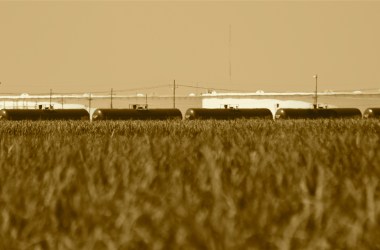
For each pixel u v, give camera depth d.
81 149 17.89
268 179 11.45
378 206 8.16
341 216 7.96
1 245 7.88
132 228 7.66
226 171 12.76
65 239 7.59
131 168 13.01
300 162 14.02
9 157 17.11
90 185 10.81
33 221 8.89
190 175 12.56
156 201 9.28
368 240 7.19
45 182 11.45
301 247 6.95
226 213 8.36
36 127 42.94
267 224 7.91
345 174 12.34
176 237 7.34
